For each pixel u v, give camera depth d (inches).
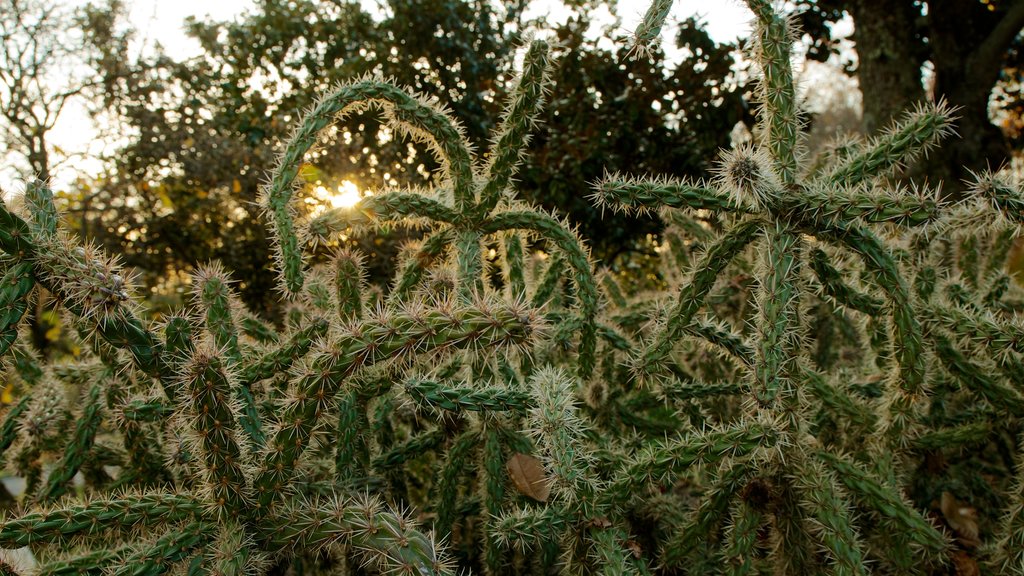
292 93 363.3
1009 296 109.0
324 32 357.1
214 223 338.6
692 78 276.1
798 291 63.6
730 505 69.6
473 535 83.2
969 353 75.4
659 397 84.4
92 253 48.6
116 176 343.0
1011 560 62.1
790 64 63.7
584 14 288.4
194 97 372.5
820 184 63.7
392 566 45.6
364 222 81.9
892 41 246.4
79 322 51.2
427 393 60.9
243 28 359.6
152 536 51.6
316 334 70.5
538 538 55.2
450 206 83.5
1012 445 87.6
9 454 90.2
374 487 69.9
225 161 324.8
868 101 254.5
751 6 63.4
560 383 57.6
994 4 255.8
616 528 55.7
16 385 117.8
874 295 77.4
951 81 248.8
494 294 81.4
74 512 51.2
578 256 82.8
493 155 81.3
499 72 345.1
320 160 277.3
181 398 48.0
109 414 74.9
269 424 61.9
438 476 85.0
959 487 81.3
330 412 57.1
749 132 305.1
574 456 55.9
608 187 69.3
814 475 60.9
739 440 56.6
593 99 280.2
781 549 64.0
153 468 72.6
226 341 67.2
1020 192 61.2
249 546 48.5
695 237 109.0
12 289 44.0
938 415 82.4
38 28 339.0
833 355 122.3
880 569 72.0
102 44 360.8
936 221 58.5
